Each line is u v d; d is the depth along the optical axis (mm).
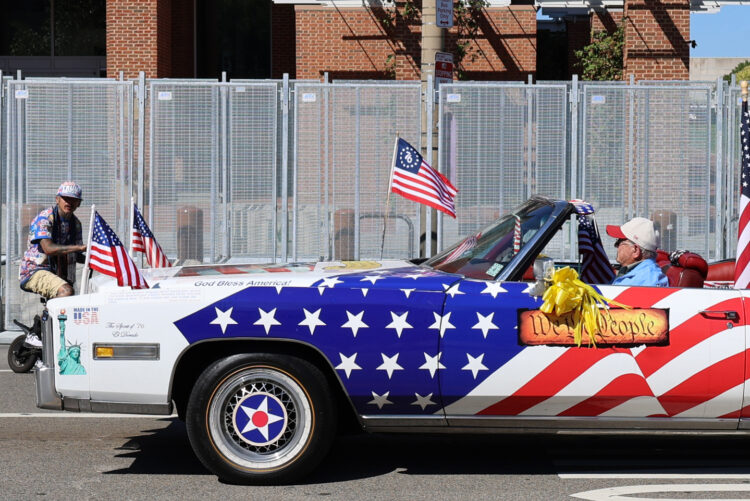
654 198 12602
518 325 5617
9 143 12305
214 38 28953
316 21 23969
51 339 5840
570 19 31453
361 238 12727
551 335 5617
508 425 5750
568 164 12547
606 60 24625
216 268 6645
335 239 12727
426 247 12047
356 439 7023
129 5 21234
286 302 5633
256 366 5652
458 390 5641
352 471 6109
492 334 5617
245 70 29203
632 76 12570
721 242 12516
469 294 5668
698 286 6414
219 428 5688
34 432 7148
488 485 5797
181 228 12641
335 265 6590
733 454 6617
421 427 5762
